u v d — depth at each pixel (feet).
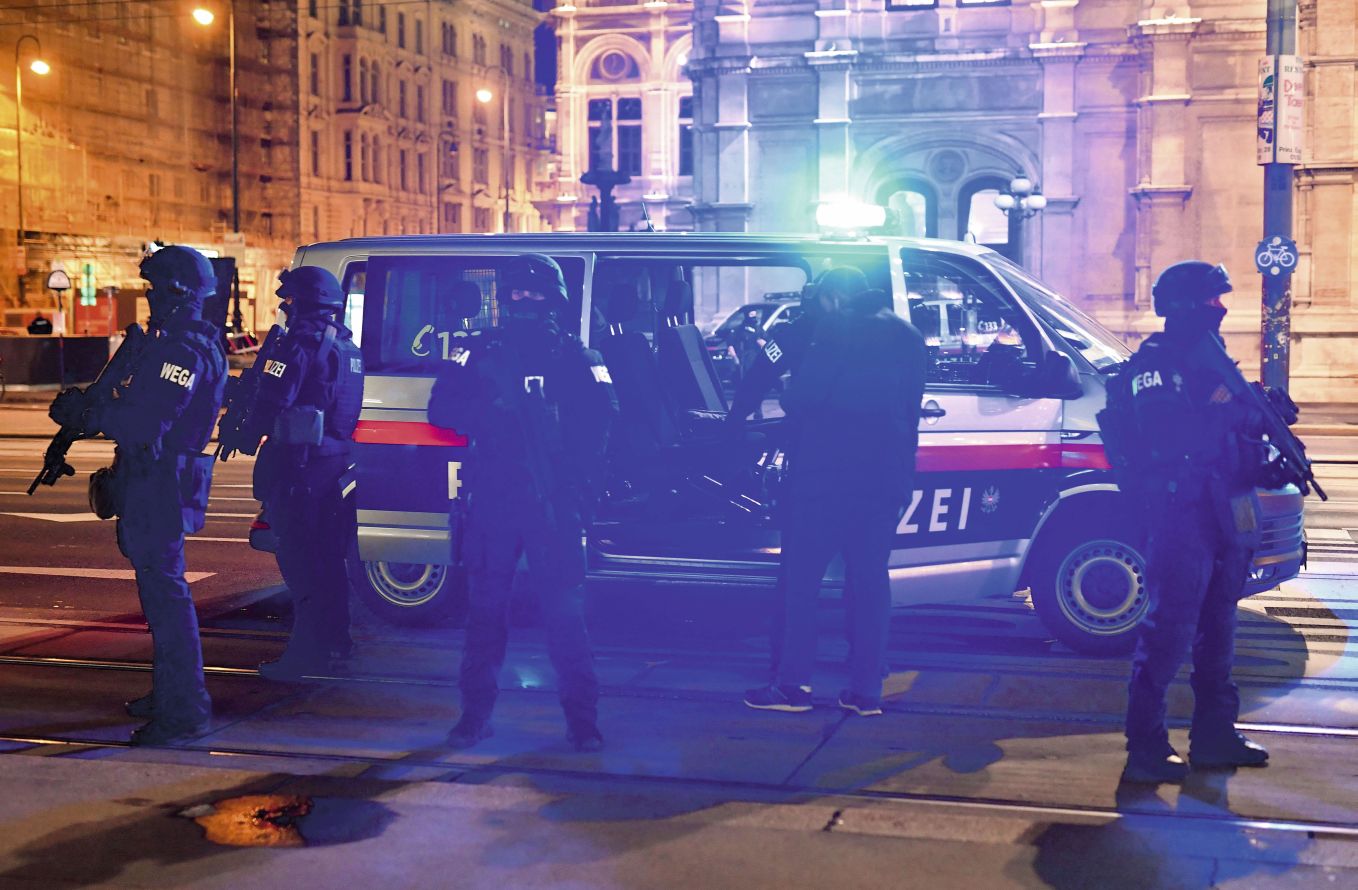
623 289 26.45
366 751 20.02
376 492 26.78
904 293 25.18
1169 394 18.39
